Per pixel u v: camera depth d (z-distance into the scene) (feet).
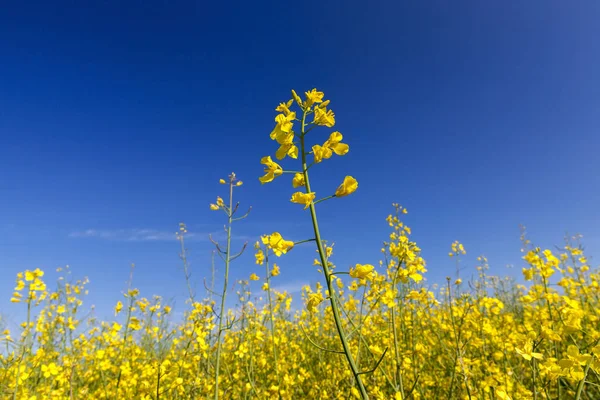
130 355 2.03
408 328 1.70
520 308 2.83
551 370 0.73
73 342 1.86
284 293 2.32
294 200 0.74
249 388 1.52
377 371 1.39
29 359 1.67
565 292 1.98
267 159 0.79
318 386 1.60
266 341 2.32
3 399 1.40
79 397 1.61
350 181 0.73
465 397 1.24
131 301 1.73
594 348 0.68
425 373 1.66
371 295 1.23
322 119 0.79
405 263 1.21
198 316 1.58
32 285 1.47
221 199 1.55
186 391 1.49
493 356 1.53
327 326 2.02
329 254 1.40
